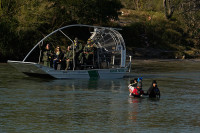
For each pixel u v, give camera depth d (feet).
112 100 113.91
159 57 316.60
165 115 93.71
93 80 164.04
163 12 411.75
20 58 263.29
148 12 402.52
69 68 168.45
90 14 300.61
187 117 91.71
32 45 264.72
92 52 169.58
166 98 118.83
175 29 371.56
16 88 136.26
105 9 316.60
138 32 354.74
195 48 352.69
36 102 109.29
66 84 149.07
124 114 94.43
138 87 120.47
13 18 253.65
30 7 255.29
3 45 250.78
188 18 383.04
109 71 171.63
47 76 163.02
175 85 151.84
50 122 85.66
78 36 313.32
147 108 102.06
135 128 81.20
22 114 93.40
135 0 435.94
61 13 288.30
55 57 169.17
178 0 395.34
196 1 395.55
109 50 175.22
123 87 142.72
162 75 190.39
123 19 377.09
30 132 77.51
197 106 105.91
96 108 101.45
